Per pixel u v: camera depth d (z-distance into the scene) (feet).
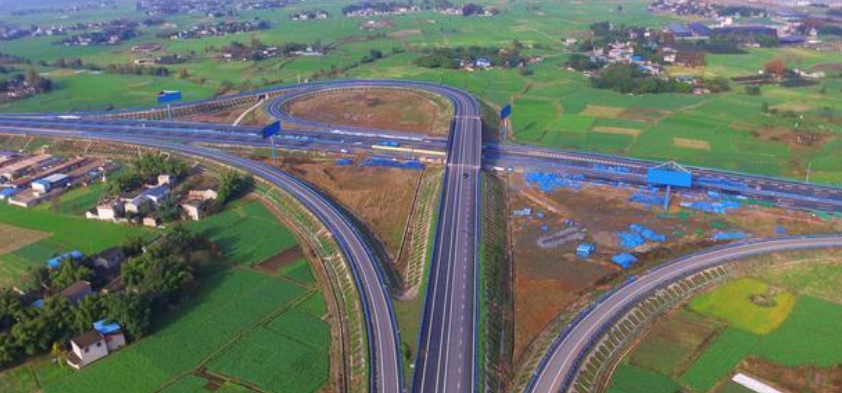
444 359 419.54
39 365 432.66
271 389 407.44
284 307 501.56
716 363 428.15
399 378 403.95
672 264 550.77
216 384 413.18
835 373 417.49
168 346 451.94
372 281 519.60
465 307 476.13
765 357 433.89
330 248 589.73
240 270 560.61
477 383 397.19
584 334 448.24
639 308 485.15
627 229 630.33
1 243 617.21
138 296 470.39
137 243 574.15
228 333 467.11
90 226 655.76
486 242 577.43
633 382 409.69
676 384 408.26
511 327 475.72
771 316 481.46
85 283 505.66
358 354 435.12
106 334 444.55
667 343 450.30
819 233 611.88
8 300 471.62
